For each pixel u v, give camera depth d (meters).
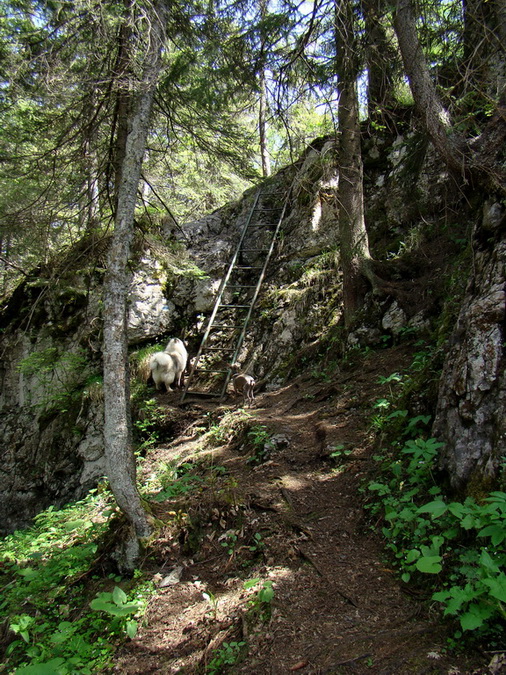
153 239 7.40
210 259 10.73
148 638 3.24
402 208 8.66
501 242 4.08
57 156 5.70
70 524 5.27
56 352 10.38
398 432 4.55
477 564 2.76
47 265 6.27
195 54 5.94
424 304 6.68
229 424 6.88
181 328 10.26
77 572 4.29
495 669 2.24
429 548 3.06
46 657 3.30
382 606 2.95
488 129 4.68
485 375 3.52
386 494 3.92
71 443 9.18
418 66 4.82
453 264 6.64
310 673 2.53
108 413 4.25
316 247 9.81
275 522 4.13
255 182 7.21
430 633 2.62
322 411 6.21
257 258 10.74
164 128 6.80
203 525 4.34
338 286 8.91
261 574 3.57
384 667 2.44
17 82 5.27
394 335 6.84
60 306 10.74
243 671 2.69
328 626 2.87
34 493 9.34
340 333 7.79
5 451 10.38
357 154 7.61
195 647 3.05
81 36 5.07
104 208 6.27
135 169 4.57
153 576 3.89
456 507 2.77
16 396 11.15
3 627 3.92
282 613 3.06
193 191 11.06
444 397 3.93
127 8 4.36
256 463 5.48
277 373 8.44
